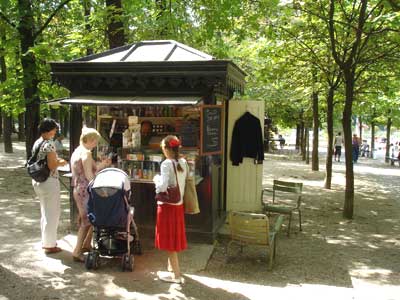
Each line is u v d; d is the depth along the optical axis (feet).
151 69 20.95
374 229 27.37
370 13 27.37
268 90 69.92
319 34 35.04
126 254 17.34
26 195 33.17
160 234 16.25
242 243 19.99
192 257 19.58
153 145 23.73
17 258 18.44
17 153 68.13
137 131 22.94
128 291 15.43
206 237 21.65
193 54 22.11
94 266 17.34
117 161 22.56
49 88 38.14
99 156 22.67
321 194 39.75
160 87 21.77
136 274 17.12
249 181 28.27
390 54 32.07
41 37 40.50
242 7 34.63
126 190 17.15
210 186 21.56
